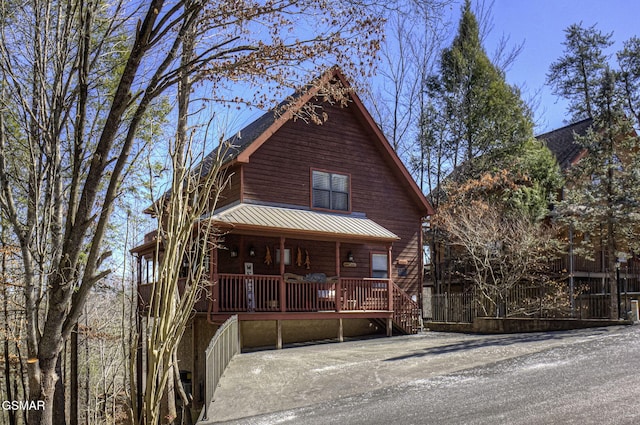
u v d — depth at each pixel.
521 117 27.75
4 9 7.04
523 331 16.67
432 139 29.09
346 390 9.41
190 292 4.22
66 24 6.84
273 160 18.44
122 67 10.91
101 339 20.72
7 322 13.45
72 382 15.92
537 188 22.56
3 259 12.69
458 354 12.15
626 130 19.30
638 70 24.00
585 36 41.03
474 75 28.30
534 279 21.53
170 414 11.04
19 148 8.80
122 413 20.80
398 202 21.69
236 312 15.03
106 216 5.54
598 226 21.12
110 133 5.70
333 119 20.22
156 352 3.88
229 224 14.95
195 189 4.53
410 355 12.62
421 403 8.11
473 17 29.02
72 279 5.58
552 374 9.16
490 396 8.13
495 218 20.84
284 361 12.70
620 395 7.54
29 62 7.82
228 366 12.17
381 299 18.41
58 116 6.79
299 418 7.87
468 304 20.11
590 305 19.69
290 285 16.39
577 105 41.41
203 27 9.08
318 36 8.62
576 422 6.55
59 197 6.70
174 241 4.01
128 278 22.89
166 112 12.09
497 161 26.53
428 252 29.75
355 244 20.25
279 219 16.69
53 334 5.59
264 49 8.29
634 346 10.99
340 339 16.97
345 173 20.23
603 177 19.08
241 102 10.61
